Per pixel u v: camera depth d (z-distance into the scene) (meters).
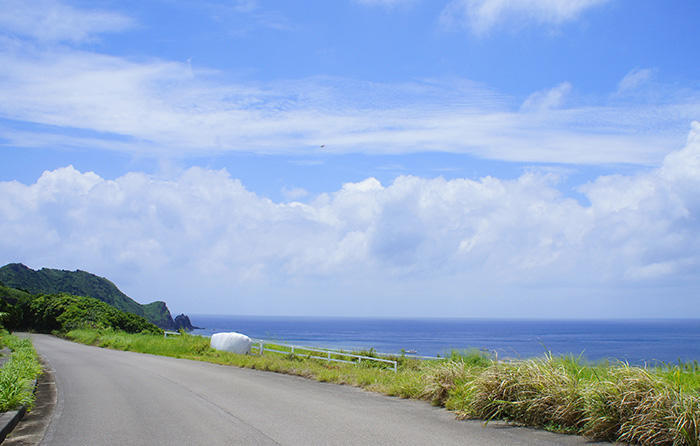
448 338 127.00
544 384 7.87
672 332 179.50
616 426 6.70
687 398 6.31
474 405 8.30
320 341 104.38
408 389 10.73
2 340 27.66
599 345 84.88
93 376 15.14
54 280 127.62
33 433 7.66
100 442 6.96
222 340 26.38
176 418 8.49
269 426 7.76
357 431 7.36
